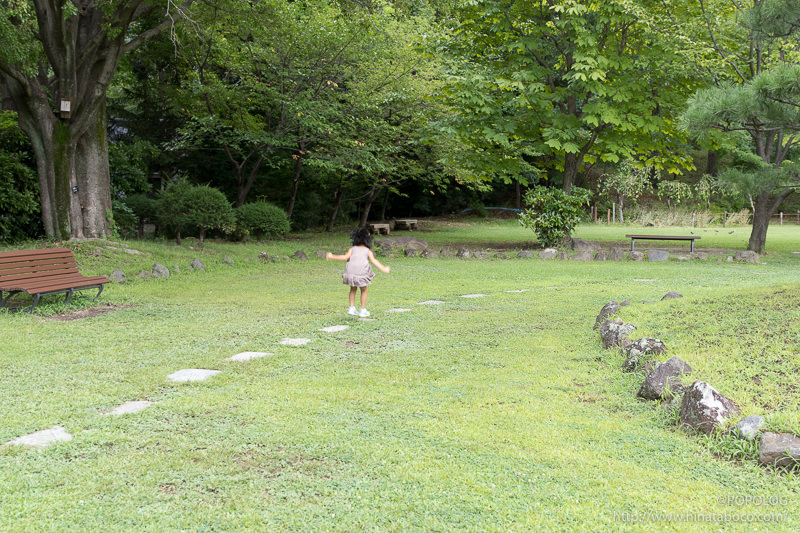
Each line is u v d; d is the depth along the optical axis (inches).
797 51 574.2
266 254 597.6
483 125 692.7
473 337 266.4
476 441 143.7
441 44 743.7
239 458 133.6
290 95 754.8
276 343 255.4
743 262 595.8
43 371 205.6
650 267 562.6
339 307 349.7
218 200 633.6
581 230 1182.9
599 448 140.7
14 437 145.4
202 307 348.5
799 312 228.8
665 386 174.4
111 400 174.4
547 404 173.5
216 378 198.4
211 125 733.9
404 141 902.4
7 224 542.3
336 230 1051.3
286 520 107.0
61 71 485.7
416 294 403.5
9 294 339.0
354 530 103.9
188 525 105.4
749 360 190.9
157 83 826.8
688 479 125.0
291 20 714.8
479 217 1549.0
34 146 502.9
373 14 685.9
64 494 116.0
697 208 1528.1
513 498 115.7
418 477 123.9
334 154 810.2
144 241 629.0
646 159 850.1
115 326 289.7
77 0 501.7
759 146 666.2
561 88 682.8
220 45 721.0
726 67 655.8
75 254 483.2
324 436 146.3
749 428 138.8
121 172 720.3
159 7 618.8
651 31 644.1
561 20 645.9
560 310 335.9
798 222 1478.8
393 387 189.5
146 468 127.6
